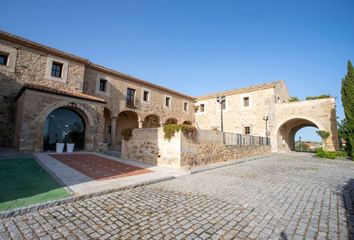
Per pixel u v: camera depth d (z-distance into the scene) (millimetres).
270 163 10023
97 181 4961
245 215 3105
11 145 11141
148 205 3506
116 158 9633
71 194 3816
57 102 10547
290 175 6562
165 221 2846
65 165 6902
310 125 20938
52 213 3068
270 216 3076
